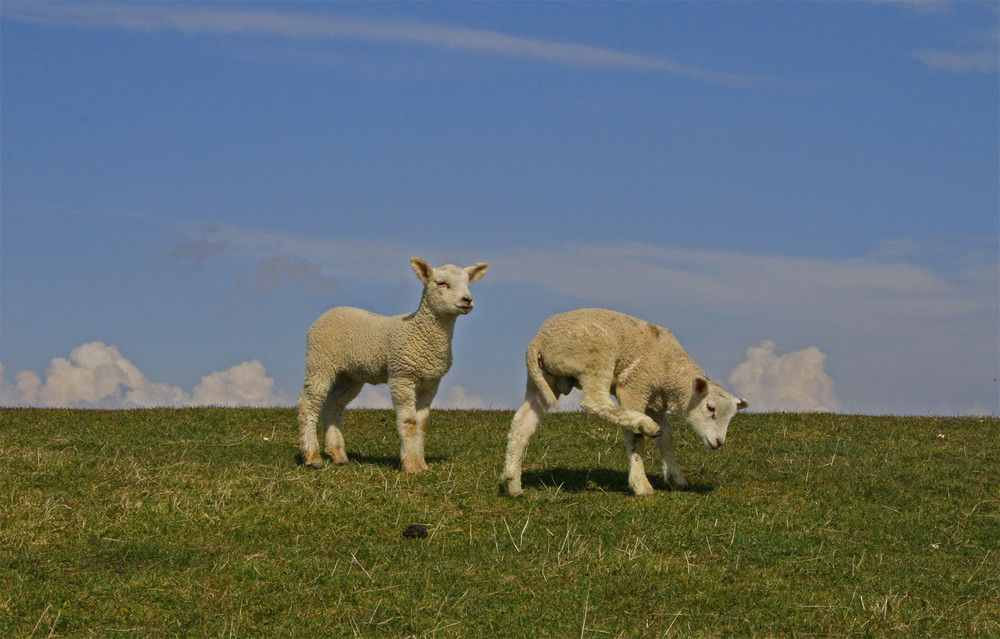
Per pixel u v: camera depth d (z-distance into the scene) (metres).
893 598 7.83
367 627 7.06
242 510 9.95
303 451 12.70
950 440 15.91
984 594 8.11
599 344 10.53
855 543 9.50
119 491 10.48
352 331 12.48
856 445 15.26
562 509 10.31
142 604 7.41
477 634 6.98
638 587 7.97
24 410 18.25
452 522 9.80
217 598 7.58
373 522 9.74
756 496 11.35
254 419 17.25
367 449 14.62
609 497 10.95
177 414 17.75
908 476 12.80
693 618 7.34
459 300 11.53
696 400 10.80
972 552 9.44
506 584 7.98
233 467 12.06
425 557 8.68
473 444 14.88
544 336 10.69
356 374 12.62
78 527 9.25
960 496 11.80
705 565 8.61
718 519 10.12
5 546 8.66
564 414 18.05
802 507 10.86
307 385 12.70
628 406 10.95
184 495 10.35
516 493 10.77
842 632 7.14
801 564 8.74
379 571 8.24
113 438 14.54
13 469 11.27
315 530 9.44
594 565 8.50
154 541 8.95
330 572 8.19
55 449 13.23
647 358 10.91
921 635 7.11
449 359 12.12
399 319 12.14
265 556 8.57
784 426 16.83
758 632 7.12
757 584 8.14
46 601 7.43
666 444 11.70
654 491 11.27
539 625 7.16
